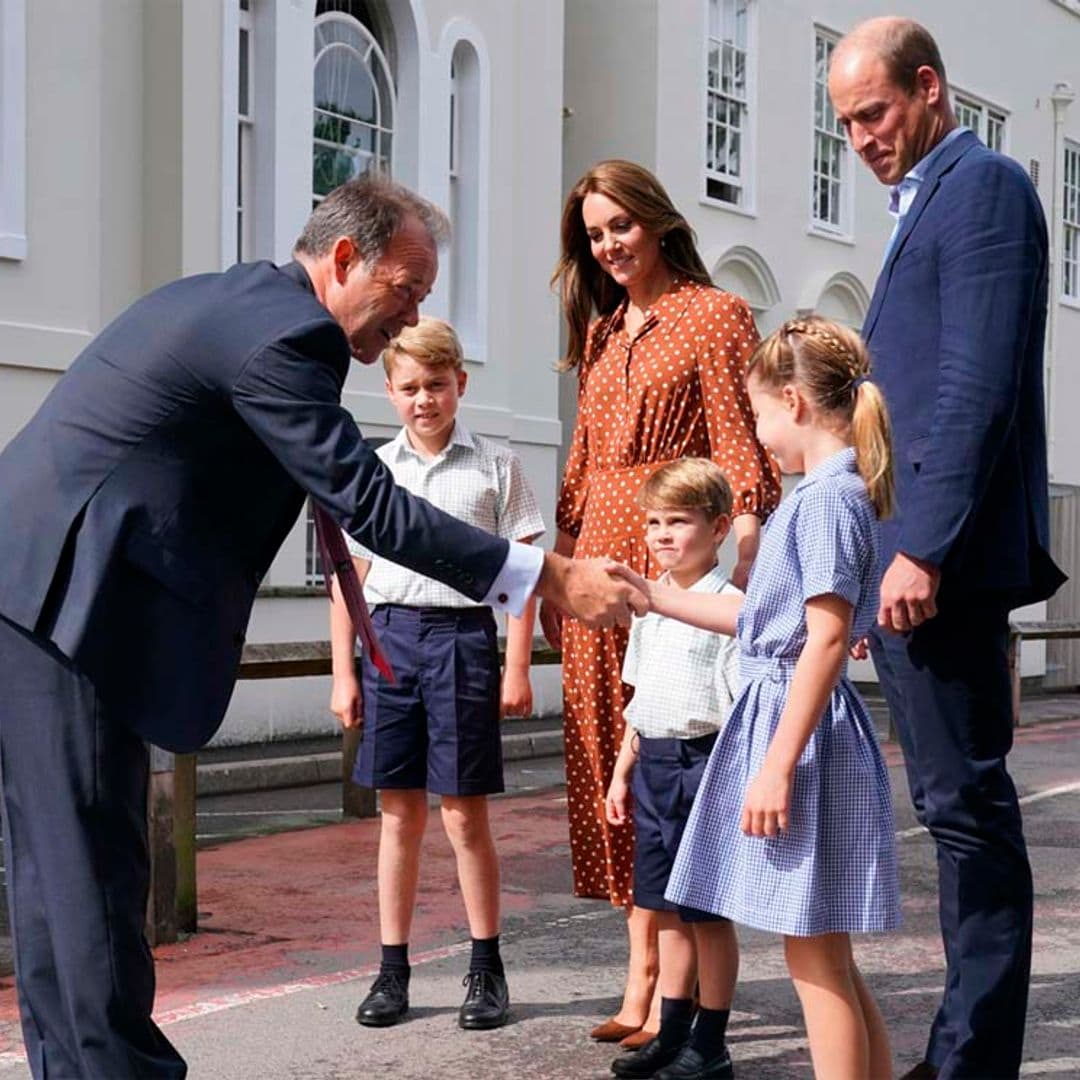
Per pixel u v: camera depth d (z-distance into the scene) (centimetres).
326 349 304
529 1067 412
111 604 300
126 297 994
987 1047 359
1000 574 355
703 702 393
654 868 404
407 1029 445
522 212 1287
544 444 1308
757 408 352
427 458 463
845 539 330
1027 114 1986
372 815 827
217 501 310
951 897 373
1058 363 2034
